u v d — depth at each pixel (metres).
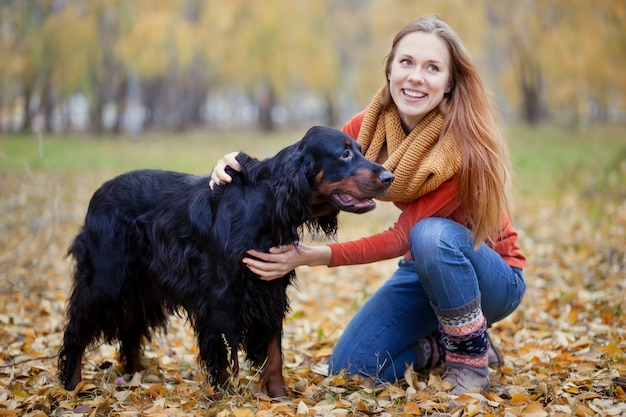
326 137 3.01
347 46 30.77
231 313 3.07
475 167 3.11
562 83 21.72
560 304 4.63
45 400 3.11
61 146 18.23
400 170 3.15
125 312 3.43
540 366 3.54
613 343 3.60
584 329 4.06
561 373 3.39
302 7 25.42
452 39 3.21
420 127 3.23
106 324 3.39
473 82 3.24
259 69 24.55
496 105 3.38
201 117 36.38
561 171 11.70
